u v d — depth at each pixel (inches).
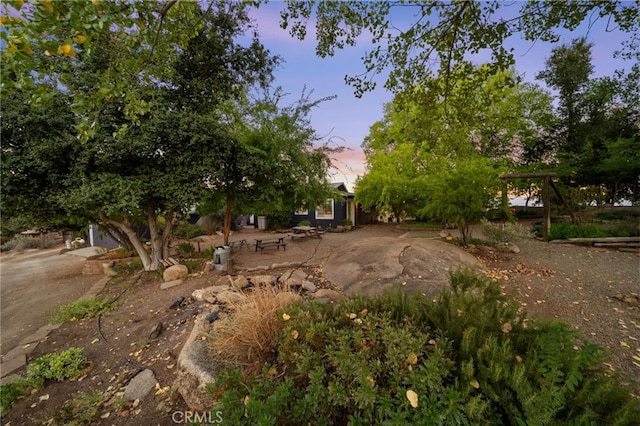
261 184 280.1
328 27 137.3
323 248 325.4
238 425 48.5
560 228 306.8
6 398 98.7
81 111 81.9
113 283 246.4
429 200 300.4
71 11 59.0
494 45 125.2
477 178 246.7
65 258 432.8
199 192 234.7
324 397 53.6
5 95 64.4
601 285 162.1
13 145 195.3
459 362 56.3
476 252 244.5
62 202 194.9
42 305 215.5
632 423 39.1
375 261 186.2
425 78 152.4
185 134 214.4
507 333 60.9
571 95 574.9
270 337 81.3
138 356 120.6
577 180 527.2
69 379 111.5
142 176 220.8
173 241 472.7
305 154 266.5
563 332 53.3
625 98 502.3
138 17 82.9
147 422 82.0
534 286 163.8
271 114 257.3
